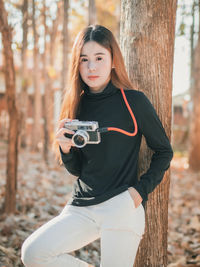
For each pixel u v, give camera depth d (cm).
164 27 232
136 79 236
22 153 1002
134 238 182
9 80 383
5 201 407
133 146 190
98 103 195
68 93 209
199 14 830
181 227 420
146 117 187
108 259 181
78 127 183
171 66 240
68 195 521
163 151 196
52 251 178
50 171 720
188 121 1382
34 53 1016
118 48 198
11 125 397
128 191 182
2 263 278
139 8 232
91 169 192
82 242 191
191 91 1038
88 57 193
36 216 414
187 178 725
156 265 245
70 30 1008
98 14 1052
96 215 184
